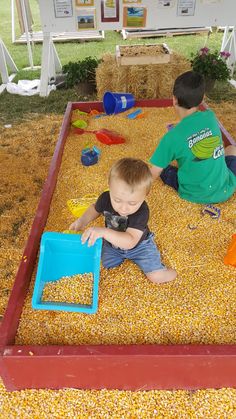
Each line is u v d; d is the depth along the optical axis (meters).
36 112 4.40
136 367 1.43
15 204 2.73
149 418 1.42
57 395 1.50
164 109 3.97
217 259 1.98
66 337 1.59
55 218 2.31
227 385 1.52
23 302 1.73
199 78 2.29
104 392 1.52
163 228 2.20
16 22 9.33
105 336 1.60
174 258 1.98
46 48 4.68
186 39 7.75
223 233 2.17
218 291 1.78
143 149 3.20
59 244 1.71
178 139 2.25
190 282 1.83
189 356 1.39
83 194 2.58
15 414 1.44
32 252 1.90
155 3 4.44
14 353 1.41
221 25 4.70
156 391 1.52
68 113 3.67
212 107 4.38
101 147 3.23
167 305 1.71
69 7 4.42
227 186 2.42
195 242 2.10
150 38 7.89
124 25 4.59
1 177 3.05
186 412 1.44
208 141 2.26
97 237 1.60
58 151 2.94
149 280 1.84
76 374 1.46
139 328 1.62
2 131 3.90
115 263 1.90
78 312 1.68
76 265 1.79
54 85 5.16
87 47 7.19
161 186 2.62
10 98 4.84
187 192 2.44
